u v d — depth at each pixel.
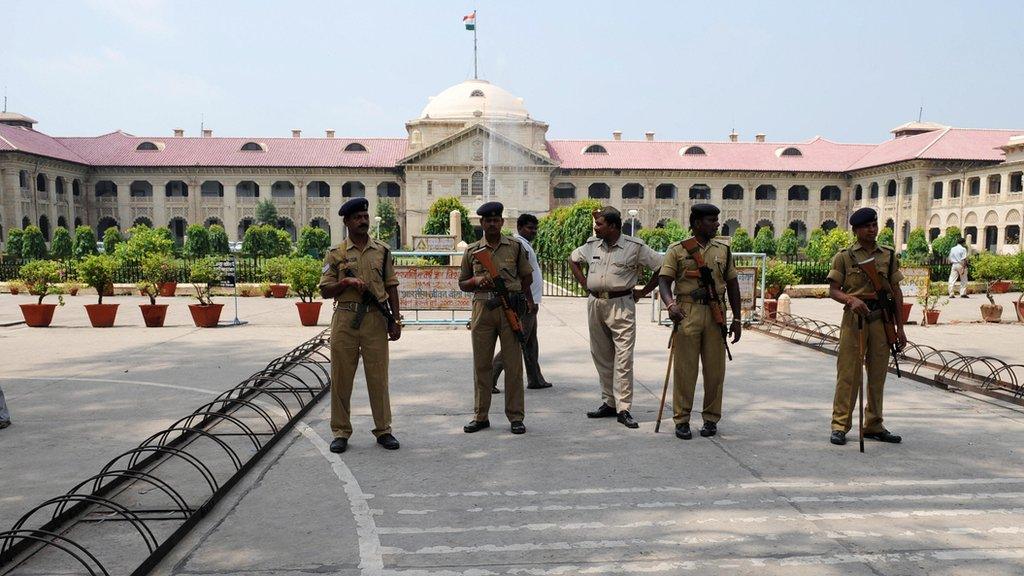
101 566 3.07
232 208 59.69
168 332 12.12
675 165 60.62
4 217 49.62
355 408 6.55
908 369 8.55
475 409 5.77
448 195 58.12
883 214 56.28
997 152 51.41
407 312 14.34
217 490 4.18
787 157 62.31
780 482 4.50
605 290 5.87
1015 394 6.81
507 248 5.70
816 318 14.77
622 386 5.85
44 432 5.61
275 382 7.28
